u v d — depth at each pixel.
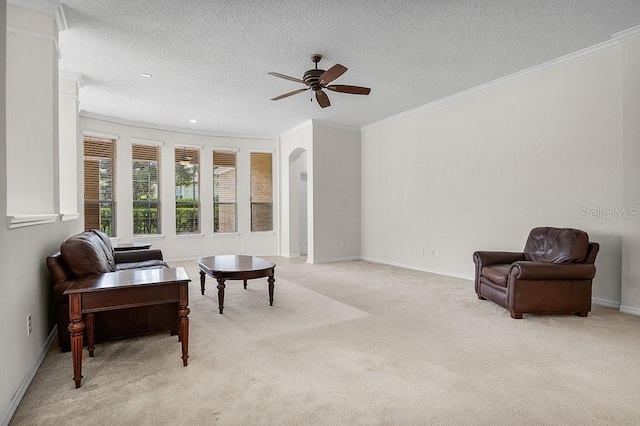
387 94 5.40
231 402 1.96
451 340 2.86
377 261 7.13
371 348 2.71
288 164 8.05
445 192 5.67
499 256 4.14
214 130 7.77
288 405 1.93
